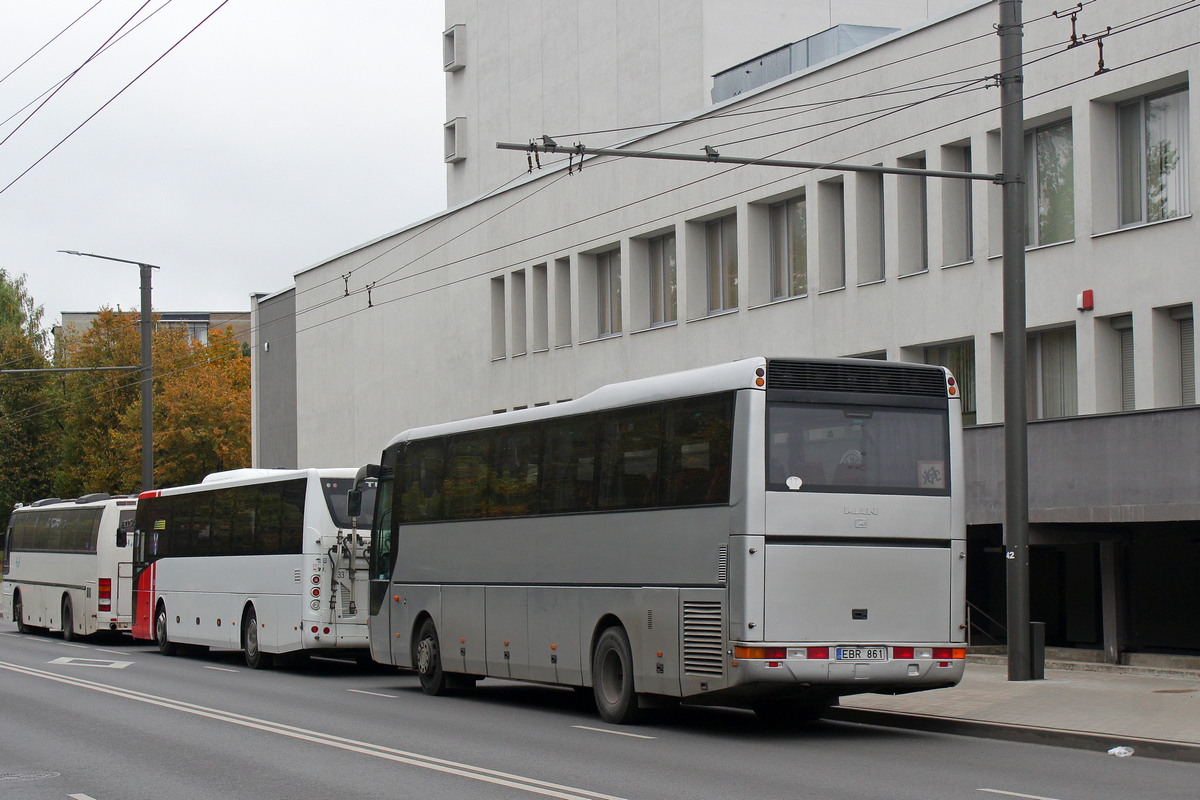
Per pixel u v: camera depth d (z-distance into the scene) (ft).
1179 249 67.00
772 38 128.36
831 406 46.01
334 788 35.19
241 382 267.80
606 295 114.42
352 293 155.02
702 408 47.11
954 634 46.68
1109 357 71.36
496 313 127.85
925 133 81.15
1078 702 51.75
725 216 100.12
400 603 66.90
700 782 35.68
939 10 132.16
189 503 92.89
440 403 136.36
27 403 245.24
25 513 125.59
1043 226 75.92
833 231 89.56
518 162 156.56
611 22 140.26
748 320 95.30
